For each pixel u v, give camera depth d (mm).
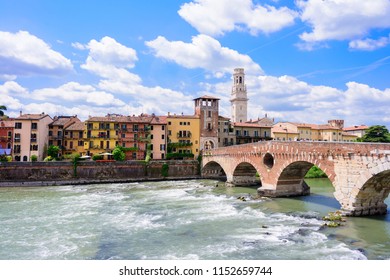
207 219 41031
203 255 27734
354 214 39906
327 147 43625
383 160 35156
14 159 95250
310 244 30438
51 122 107812
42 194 63219
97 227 37281
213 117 112000
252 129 120562
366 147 37469
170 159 104938
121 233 34875
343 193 41031
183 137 109312
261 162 61250
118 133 104438
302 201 52719
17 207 49156
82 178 84000
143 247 30172
